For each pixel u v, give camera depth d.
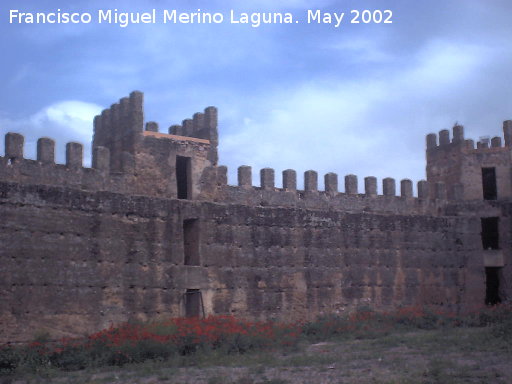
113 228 43.56
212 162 50.25
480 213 61.09
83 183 43.41
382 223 57.03
